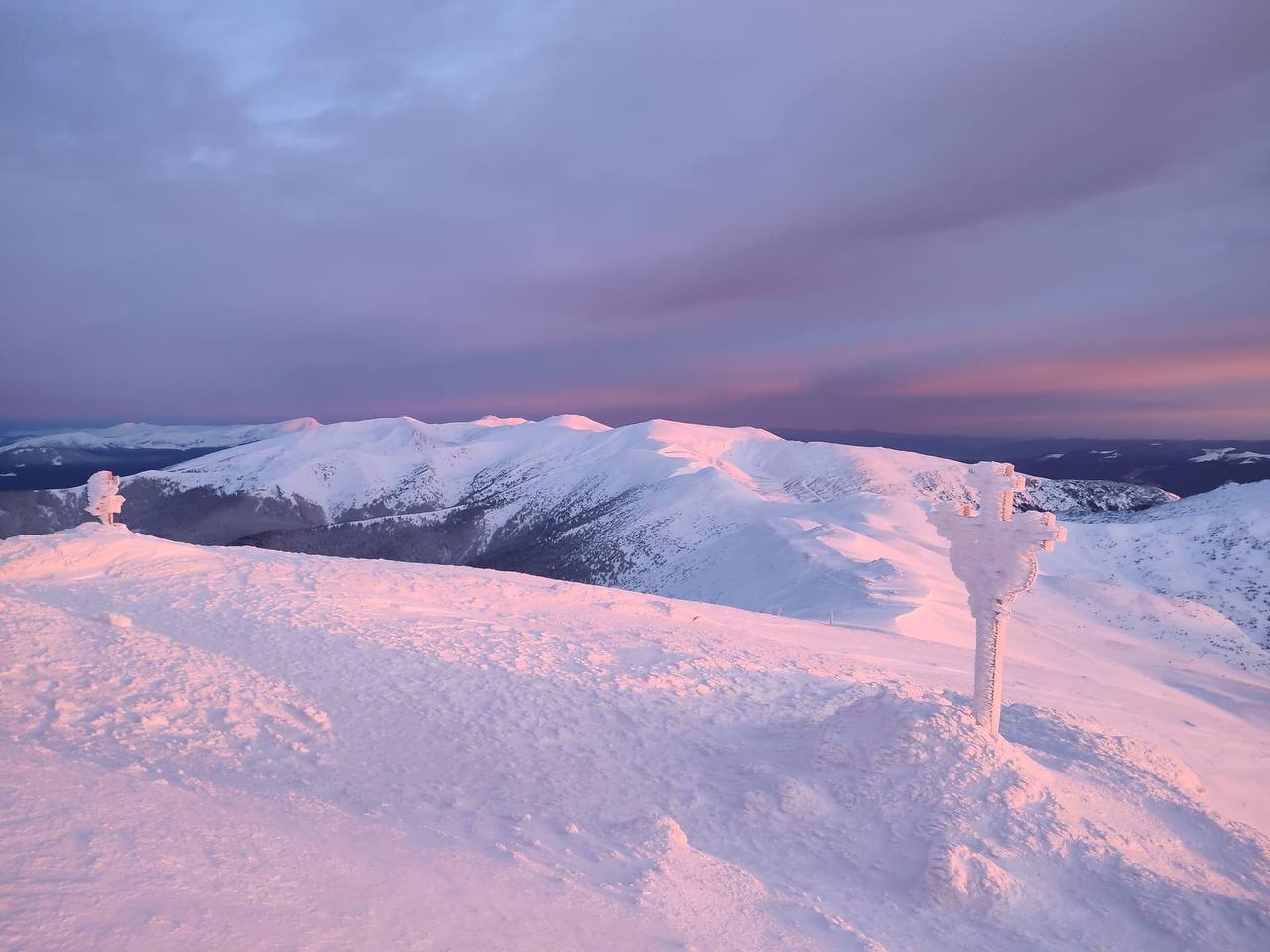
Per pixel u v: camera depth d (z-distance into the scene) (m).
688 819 8.02
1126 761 9.91
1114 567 83.81
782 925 5.53
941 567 60.25
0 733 7.28
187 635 13.23
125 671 10.22
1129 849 7.50
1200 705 30.19
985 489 9.84
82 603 14.67
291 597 17.38
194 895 3.48
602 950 4.21
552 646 15.48
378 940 3.53
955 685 17.92
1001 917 6.25
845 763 8.91
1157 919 6.39
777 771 9.16
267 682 10.99
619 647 16.16
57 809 4.16
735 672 14.64
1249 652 48.75
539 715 11.10
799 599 48.50
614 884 5.59
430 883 4.59
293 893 3.84
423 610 17.92
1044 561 83.50
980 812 7.66
